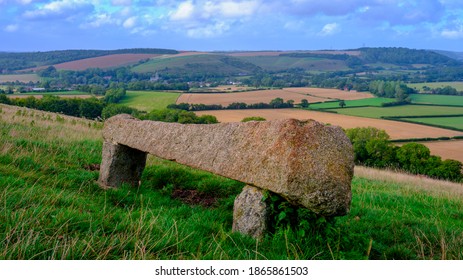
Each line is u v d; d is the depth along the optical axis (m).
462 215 8.21
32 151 9.05
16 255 4.28
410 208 8.47
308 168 5.18
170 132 7.36
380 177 14.64
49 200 6.06
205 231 5.84
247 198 5.78
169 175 9.16
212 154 6.39
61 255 4.40
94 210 6.12
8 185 6.03
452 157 39.41
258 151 5.71
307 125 5.43
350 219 6.87
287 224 5.52
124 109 57.84
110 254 4.60
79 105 56.88
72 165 9.12
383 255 5.39
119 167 8.44
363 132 43.44
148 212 6.34
